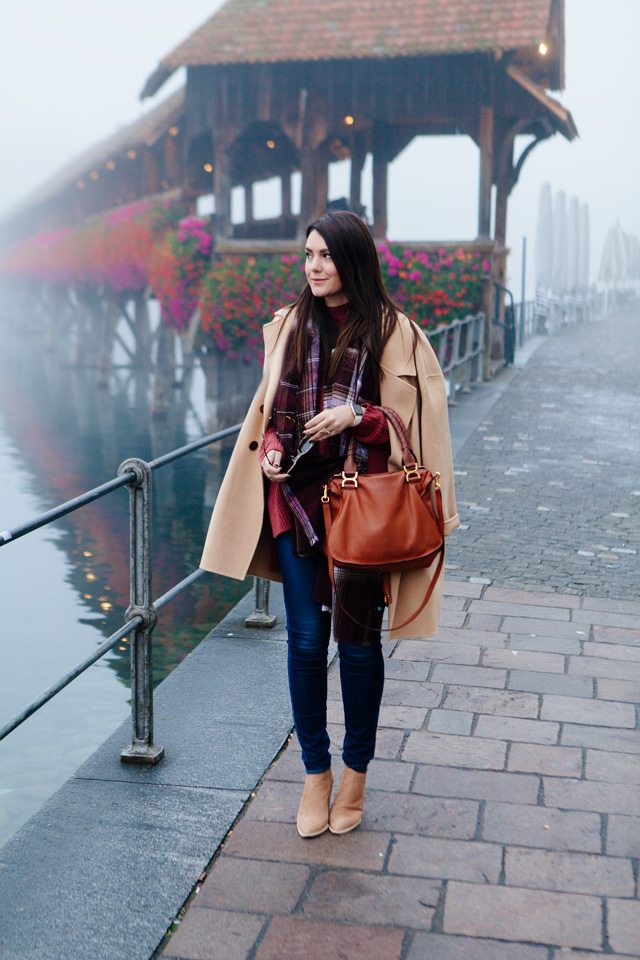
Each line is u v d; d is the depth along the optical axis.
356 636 2.26
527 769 2.74
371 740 2.41
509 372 14.21
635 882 2.22
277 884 2.22
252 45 13.12
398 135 14.41
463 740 2.92
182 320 14.89
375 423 2.23
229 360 14.23
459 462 7.77
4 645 6.60
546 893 2.17
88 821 2.48
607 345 19.20
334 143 16.94
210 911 2.12
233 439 14.40
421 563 2.20
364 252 2.27
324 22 13.16
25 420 18.92
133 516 2.75
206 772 2.74
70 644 6.65
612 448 8.41
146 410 20.62
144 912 2.11
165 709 3.15
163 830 2.44
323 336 2.31
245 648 3.71
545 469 7.54
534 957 1.96
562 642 3.79
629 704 3.19
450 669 3.48
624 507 6.35
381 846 2.36
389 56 12.30
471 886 2.20
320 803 2.44
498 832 2.42
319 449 2.28
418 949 1.99
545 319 23.25
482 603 4.29
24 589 7.91
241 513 2.46
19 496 12.06
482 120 12.46
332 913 2.11
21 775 4.72
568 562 5.03
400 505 2.19
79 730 5.27
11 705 5.59
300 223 13.40
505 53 12.44
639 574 4.82
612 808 2.54
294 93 13.11
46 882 2.22
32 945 2.00
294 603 2.35
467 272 12.45
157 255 15.18
